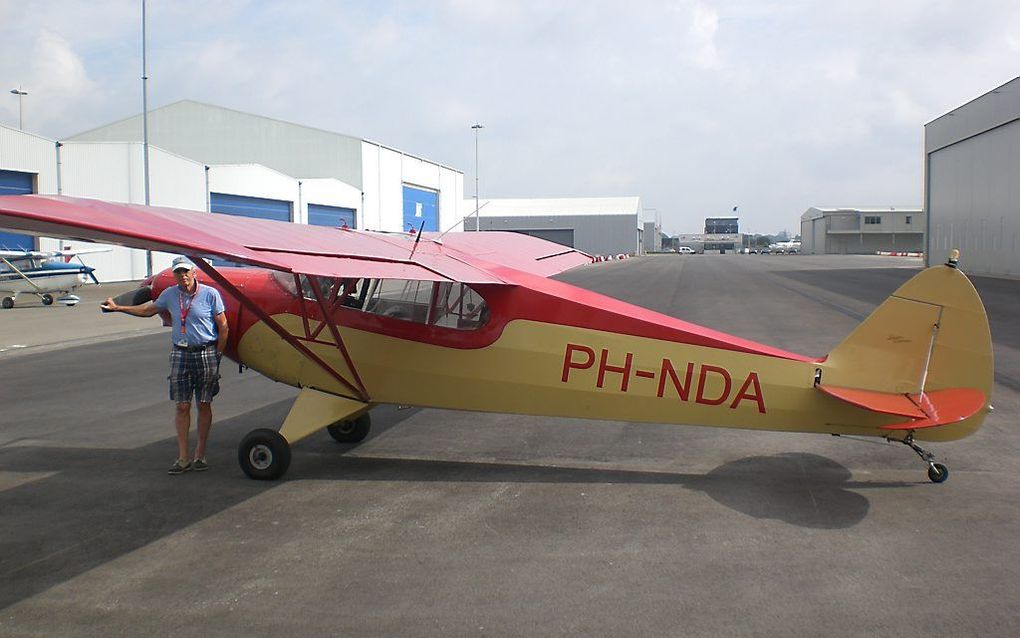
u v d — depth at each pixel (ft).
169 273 22.15
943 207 127.75
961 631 11.26
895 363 17.51
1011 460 19.94
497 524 15.94
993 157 106.73
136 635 11.47
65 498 17.94
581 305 18.85
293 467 20.40
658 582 13.02
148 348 44.52
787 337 43.60
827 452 21.13
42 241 94.48
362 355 20.08
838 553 14.15
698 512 16.48
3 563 14.21
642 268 149.07
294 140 154.51
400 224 176.76
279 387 31.94
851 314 56.29
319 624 11.72
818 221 375.45
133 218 13.41
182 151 155.12
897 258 217.36
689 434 23.41
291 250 14.66
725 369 18.15
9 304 66.64
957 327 17.11
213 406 28.27
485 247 25.90
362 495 18.02
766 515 16.24
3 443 23.11
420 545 14.84
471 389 19.63
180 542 15.17
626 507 16.89
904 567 13.50
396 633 11.41
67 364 38.47
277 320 20.84
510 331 19.21
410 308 19.99
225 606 12.37
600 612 11.97
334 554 14.46
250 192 119.03
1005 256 102.99
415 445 22.53
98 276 101.30
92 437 23.84
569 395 19.07
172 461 21.08
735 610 11.98
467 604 12.31
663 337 18.43
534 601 12.38
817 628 11.39
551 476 19.35
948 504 16.74
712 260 210.38
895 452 20.94
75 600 12.67
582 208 308.19
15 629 11.69
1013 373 31.35
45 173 92.89
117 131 152.56
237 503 17.52
